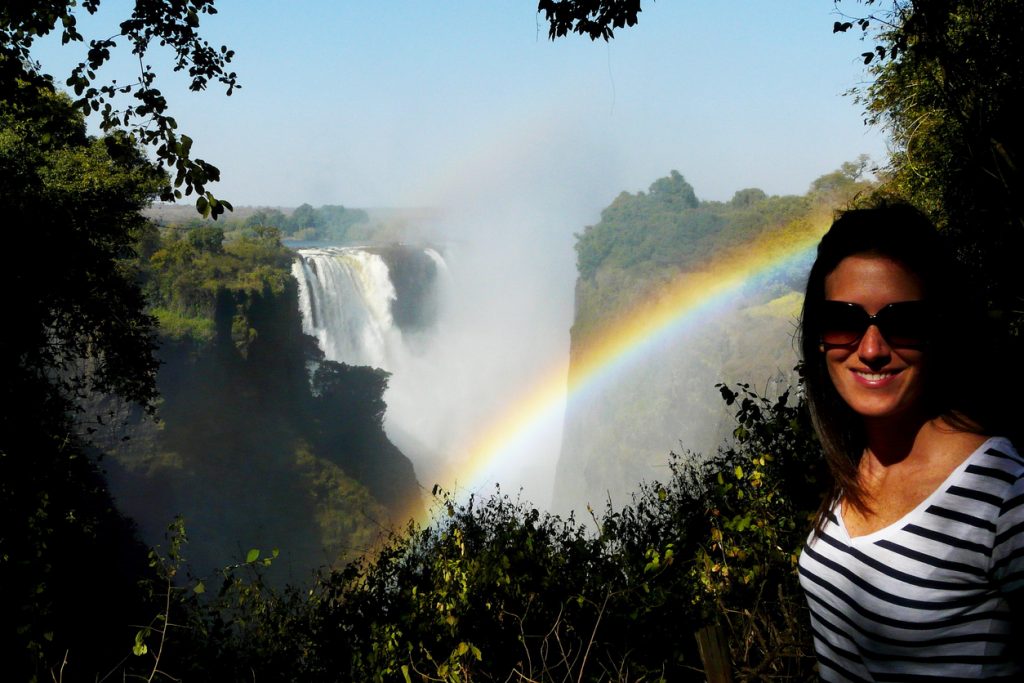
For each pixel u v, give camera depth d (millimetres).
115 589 10812
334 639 5160
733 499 4578
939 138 10344
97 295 13195
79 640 7383
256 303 54500
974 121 7285
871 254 1315
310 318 63906
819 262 1426
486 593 4191
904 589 1210
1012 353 1331
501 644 3941
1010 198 6922
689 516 5148
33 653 4582
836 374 1356
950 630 1172
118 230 13461
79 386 13680
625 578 4379
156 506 43500
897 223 1344
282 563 46406
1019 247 6781
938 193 10227
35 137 11211
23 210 11562
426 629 4223
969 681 1157
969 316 1309
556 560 4473
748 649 3156
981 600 1159
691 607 3648
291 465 51938
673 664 3553
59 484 11383
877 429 1315
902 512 1261
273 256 61375
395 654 4281
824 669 1404
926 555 1195
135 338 13961
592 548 4480
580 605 3875
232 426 50188
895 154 12516
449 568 4441
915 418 1283
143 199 16953
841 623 1331
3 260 11219
